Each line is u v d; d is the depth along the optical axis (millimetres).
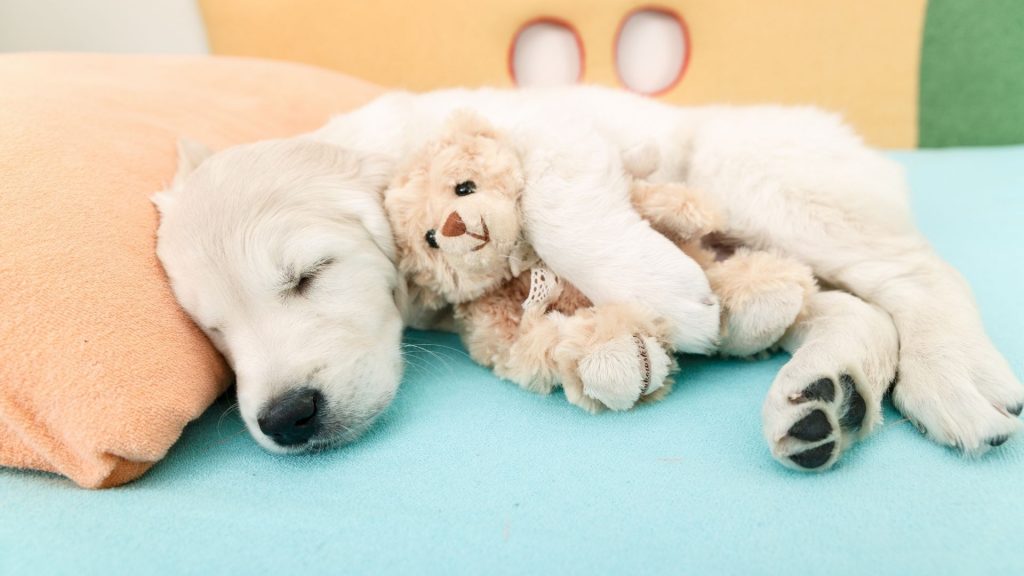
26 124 471
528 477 415
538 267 467
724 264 467
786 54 1058
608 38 1089
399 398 477
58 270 432
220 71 703
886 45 1026
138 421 423
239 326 456
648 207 462
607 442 429
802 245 490
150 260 463
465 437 442
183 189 478
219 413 481
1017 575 361
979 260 568
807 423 399
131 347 433
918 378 427
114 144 496
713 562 373
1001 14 975
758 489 399
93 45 1125
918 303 460
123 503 417
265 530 398
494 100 521
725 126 528
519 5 1097
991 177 779
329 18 1142
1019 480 395
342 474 428
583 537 385
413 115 525
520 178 451
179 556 389
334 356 450
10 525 407
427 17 1127
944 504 386
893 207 492
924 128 1052
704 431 431
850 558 370
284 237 453
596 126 501
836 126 524
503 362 475
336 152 494
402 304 495
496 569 376
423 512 402
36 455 430
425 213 450
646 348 428
